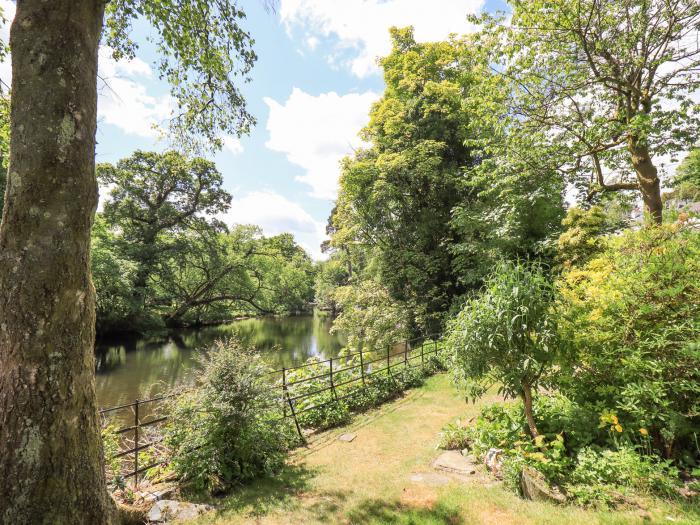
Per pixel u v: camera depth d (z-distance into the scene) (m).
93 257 18.75
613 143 8.26
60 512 2.22
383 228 15.69
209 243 27.58
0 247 2.25
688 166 11.88
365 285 16.25
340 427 6.06
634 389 3.46
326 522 3.24
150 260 24.58
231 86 6.15
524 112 8.98
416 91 15.24
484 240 12.03
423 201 14.80
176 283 28.14
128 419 8.64
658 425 3.43
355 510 3.42
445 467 4.25
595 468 3.34
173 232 27.00
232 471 4.16
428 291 14.12
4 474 2.12
